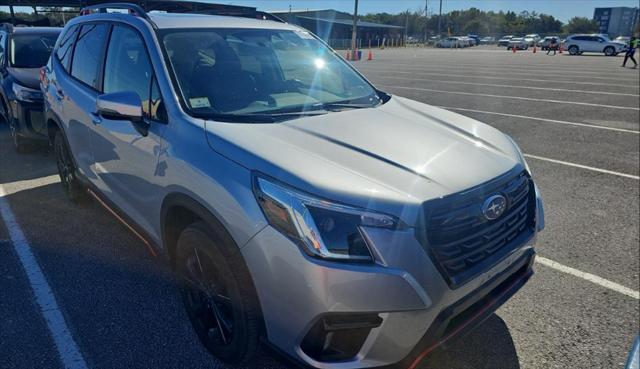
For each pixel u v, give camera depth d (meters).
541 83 16.23
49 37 7.50
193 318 2.75
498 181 2.28
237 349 2.36
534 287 3.40
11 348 2.71
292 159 2.14
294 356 2.07
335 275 1.89
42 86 4.88
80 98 3.73
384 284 1.89
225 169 2.22
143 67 3.00
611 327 2.97
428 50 52.88
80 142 3.82
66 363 2.61
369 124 2.71
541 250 3.94
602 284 3.44
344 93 3.35
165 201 2.62
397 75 19.27
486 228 2.19
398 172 2.15
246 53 3.23
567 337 2.88
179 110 2.63
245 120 2.62
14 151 6.69
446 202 2.02
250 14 4.17
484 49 57.06
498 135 2.92
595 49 38.41
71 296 3.21
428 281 1.95
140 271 3.52
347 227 1.92
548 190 5.35
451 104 11.44
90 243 3.94
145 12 3.34
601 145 7.35
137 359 2.65
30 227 4.23
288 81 3.25
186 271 2.64
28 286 3.32
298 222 1.94
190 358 2.66
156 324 2.94
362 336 1.99
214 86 2.87
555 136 7.95
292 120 2.67
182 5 4.51
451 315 2.04
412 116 3.01
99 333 2.85
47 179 5.51
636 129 8.50
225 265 2.21
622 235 4.21
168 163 2.55
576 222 4.49
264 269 2.04
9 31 7.54
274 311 2.06
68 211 4.57
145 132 2.78
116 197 3.39
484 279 2.18
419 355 2.05
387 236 1.91
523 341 2.84
